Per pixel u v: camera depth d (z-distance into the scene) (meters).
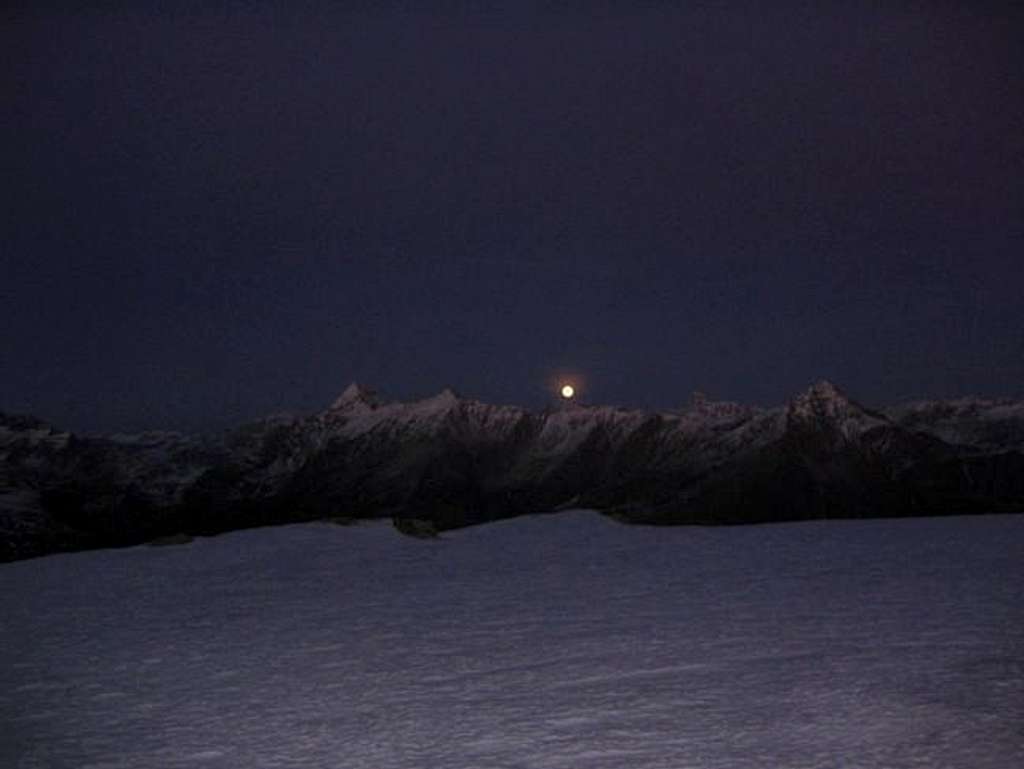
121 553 16.97
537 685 7.48
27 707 7.51
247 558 15.71
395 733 6.45
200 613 11.21
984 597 10.28
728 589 11.37
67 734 6.77
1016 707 6.46
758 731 6.17
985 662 7.61
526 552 15.33
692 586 11.69
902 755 5.66
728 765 5.61
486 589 12.10
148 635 10.08
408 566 14.32
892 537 15.54
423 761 5.89
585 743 6.08
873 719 6.31
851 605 10.09
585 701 7.00
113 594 12.80
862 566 12.70
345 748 6.19
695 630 9.19
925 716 6.33
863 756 5.66
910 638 8.51
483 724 6.56
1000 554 13.37
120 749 6.39
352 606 11.29
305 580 13.41
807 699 6.80
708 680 7.41
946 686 6.99
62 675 8.52
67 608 11.87
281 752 6.17
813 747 5.84
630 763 5.70
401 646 9.07
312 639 9.55
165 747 6.38
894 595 10.56
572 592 11.62
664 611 10.18
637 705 6.84
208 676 8.25
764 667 7.72
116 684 8.12
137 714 7.19
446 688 7.52
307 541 17.23
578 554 14.93
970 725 6.13
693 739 6.07
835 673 7.45
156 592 12.84
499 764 5.77
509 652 8.62
